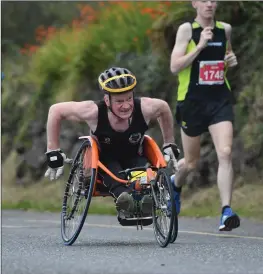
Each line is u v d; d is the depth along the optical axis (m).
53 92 46.34
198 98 24.39
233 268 15.20
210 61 24.39
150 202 19.55
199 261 16.33
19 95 50.38
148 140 20.58
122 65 40.84
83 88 43.72
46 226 28.48
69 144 43.09
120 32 42.28
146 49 40.56
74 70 44.00
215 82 24.36
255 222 27.80
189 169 24.94
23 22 64.06
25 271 15.42
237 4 35.56
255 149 33.28
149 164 20.77
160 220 19.64
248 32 35.41
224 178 23.53
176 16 37.28
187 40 24.39
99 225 28.47
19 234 24.39
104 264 16.00
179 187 25.22
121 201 19.59
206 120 24.47
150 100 20.20
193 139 24.81
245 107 34.09
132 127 20.09
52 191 43.12
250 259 16.67
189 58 24.03
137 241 21.58
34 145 46.78
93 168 19.80
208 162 35.12
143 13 41.44
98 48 42.97
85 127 42.50
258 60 34.69
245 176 33.41
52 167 20.81
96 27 44.66
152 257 17.09
